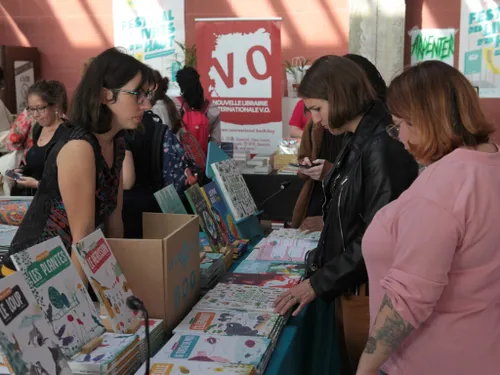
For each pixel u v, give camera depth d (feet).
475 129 4.28
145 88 5.63
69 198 5.35
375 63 21.24
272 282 6.99
